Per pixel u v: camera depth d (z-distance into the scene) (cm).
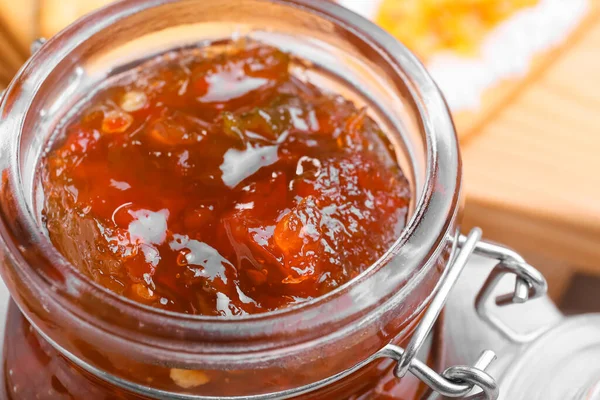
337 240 22
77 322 20
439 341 23
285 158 23
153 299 21
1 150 21
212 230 22
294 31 24
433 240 21
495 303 24
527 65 42
